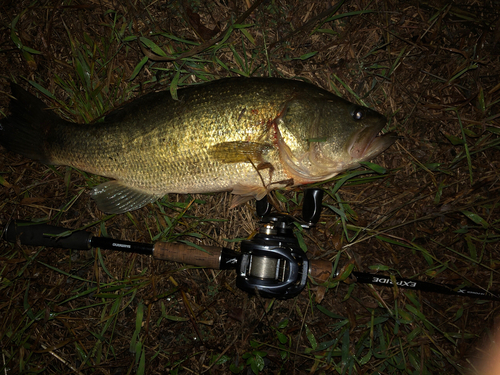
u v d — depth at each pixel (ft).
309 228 1.36
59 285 1.43
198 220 1.42
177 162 1.28
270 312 1.45
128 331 1.44
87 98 1.44
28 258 1.38
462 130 1.38
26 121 1.38
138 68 1.39
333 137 1.28
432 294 1.46
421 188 1.45
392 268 1.41
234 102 1.24
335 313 1.44
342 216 1.31
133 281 1.42
